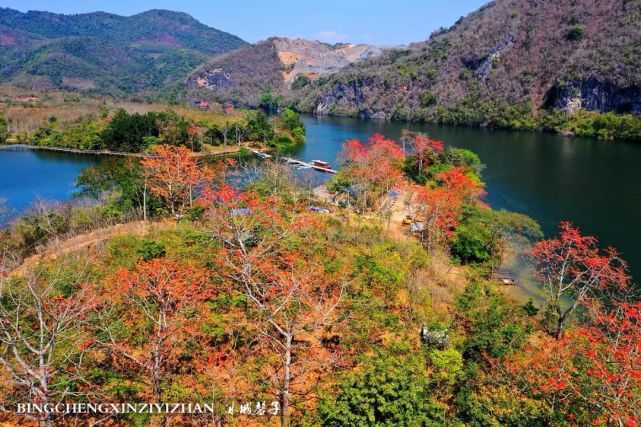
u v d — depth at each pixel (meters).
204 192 40.97
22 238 37.00
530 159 87.38
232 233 31.38
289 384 18.48
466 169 59.91
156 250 27.66
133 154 92.19
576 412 16.83
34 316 20.45
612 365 18.03
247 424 17.53
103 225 39.47
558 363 19.89
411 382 15.84
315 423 17.05
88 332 18.94
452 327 24.48
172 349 20.38
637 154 90.69
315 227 34.88
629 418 14.48
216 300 23.52
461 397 18.08
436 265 34.59
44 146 100.75
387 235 40.06
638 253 43.22
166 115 106.19
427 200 42.66
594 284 33.22
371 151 64.81
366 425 14.57
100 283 23.58
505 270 38.91
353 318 23.36
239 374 19.78
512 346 21.81
